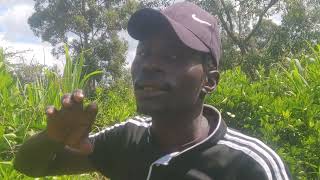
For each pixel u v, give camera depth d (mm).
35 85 4848
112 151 1840
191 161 1636
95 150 1869
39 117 4570
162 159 1654
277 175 1601
